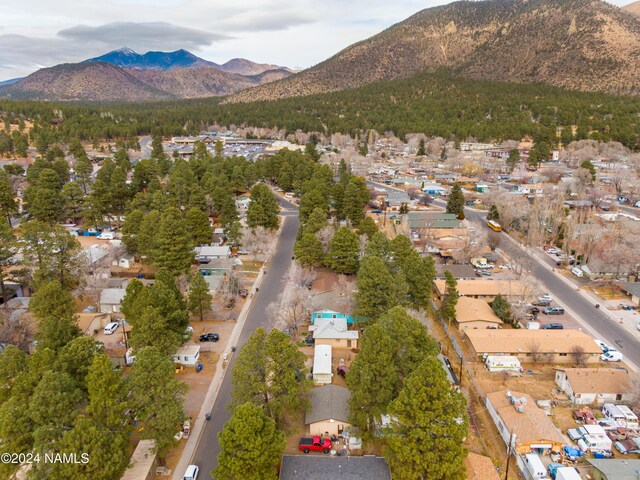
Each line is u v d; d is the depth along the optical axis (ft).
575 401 169.78
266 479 118.83
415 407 120.47
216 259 299.79
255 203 359.05
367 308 204.13
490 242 338.95
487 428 156.76
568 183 493.36
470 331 213.46
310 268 283.79
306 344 209.56
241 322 230.07
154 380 130.62
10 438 118.52
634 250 288.51
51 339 157.28
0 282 227.61
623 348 210.18
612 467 130.62
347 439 143.84
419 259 233.14
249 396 137.39
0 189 332.60
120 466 116.98
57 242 225.97
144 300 179.83
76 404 128.57
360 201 373.81
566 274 298.15
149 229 289.53
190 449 142.61
